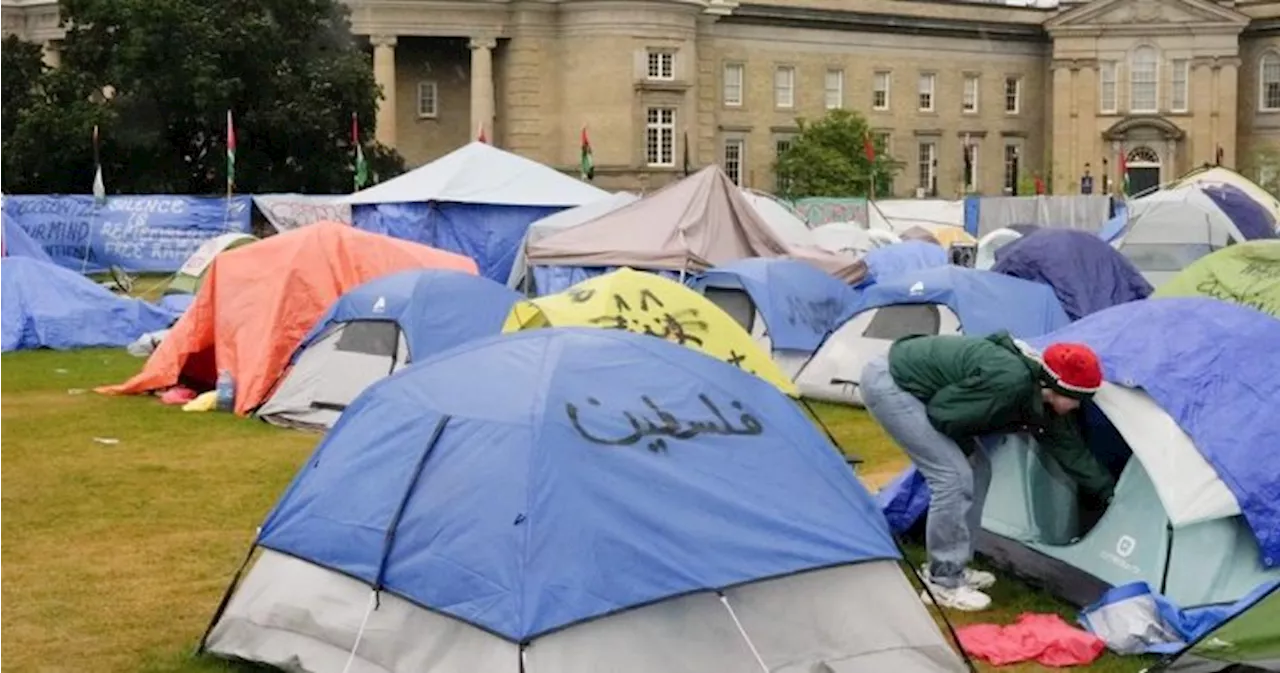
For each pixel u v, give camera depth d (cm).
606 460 729
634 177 7475
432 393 789
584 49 7462
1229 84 9094
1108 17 9169
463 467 741
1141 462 884
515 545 702
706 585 709
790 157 8050
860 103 9006
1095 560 921
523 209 3397
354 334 1611
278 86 5691
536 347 793
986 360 886
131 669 816
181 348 1841
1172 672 701
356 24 7350
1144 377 903
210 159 5656
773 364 1580
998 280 1792
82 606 934
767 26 8619
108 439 1530
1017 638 849
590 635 684
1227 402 892
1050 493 969
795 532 748
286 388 1650
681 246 2338
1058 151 9338
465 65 7881
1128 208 3328
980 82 9462
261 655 800
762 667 711
